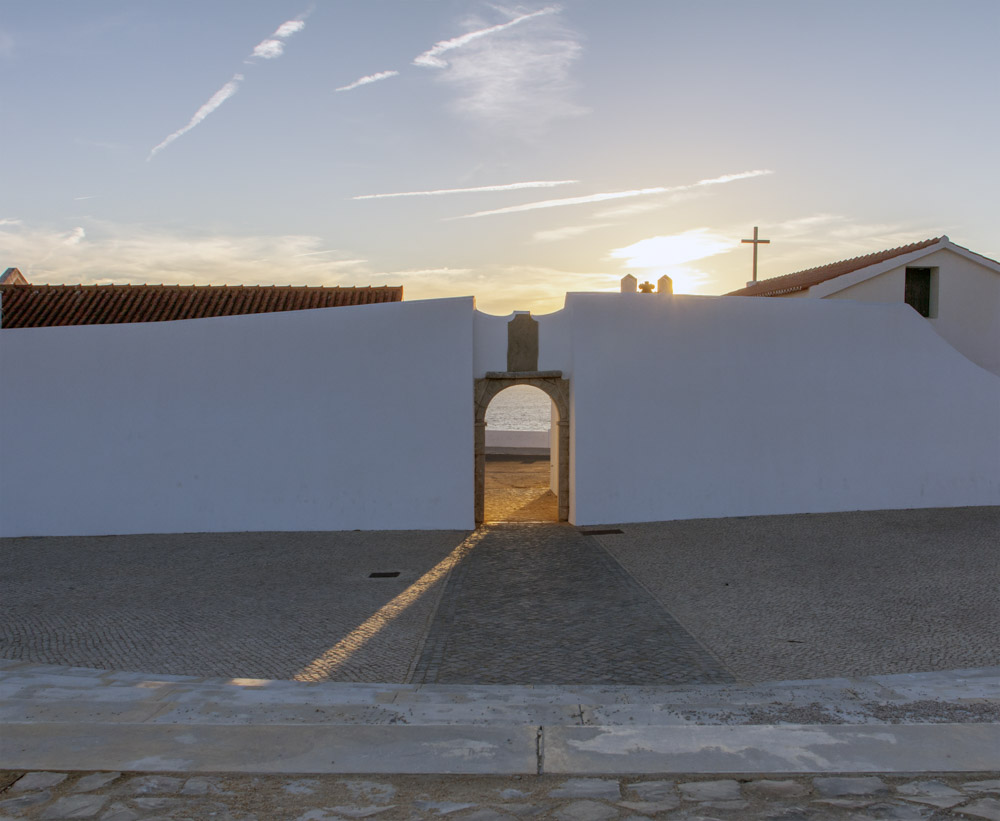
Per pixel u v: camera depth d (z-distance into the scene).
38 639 7.71
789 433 14.60
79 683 6.19
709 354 14.27
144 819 3.92
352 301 17.72
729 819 3.90
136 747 4.68
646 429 14.04
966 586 9.50
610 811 3.98
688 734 4.83
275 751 4.63
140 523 13.55
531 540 12.69
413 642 7.70
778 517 14.30
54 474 13.59
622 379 13.95
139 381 13.55
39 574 10.65
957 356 15.26
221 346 13.57
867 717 5.24
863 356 14.90
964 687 6.01
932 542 12.04
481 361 14.09
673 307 14.12
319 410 13.55
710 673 6.79
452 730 4.89
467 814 3.96
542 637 7.86
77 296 18.02
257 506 13.59
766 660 7.11
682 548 11.89
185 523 13.57
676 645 7.57
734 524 13.70
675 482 14.15
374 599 9.28
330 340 13.54
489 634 7.96
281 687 6.22
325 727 4.94
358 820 3.91
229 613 8.65
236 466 13.58
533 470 22.75
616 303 13.92
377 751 4.63
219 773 4.39
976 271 18.64
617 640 7.75
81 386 13.58
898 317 15.04
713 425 14.29
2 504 13.54
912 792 4.13
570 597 9.35
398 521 13.59
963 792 4.12
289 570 10.77
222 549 12.18
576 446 13.85
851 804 4.02
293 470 13.59
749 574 10.27
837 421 14.79
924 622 8.12
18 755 4.58
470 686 6.40
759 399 14.48
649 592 9.52
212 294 18.12
